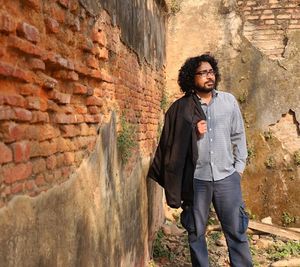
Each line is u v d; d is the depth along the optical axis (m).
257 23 6.82
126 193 3.39
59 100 1.95
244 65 6.81
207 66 3.81
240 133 3.98
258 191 6.71
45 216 1.76
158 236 5.23
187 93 3.99
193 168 3.80
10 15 1.53
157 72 5.53
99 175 2.60
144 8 4.41
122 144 3.15
